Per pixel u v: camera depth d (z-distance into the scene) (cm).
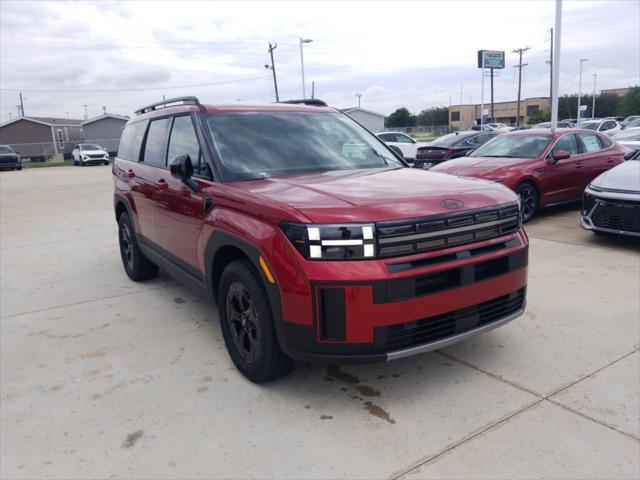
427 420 289
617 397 305
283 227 284
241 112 421
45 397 329
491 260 309
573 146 877
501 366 348
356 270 270
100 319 464
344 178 355
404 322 277
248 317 328
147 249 509
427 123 10056
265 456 264
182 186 399
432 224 284
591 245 663
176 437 282
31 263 688
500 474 244
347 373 347
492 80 4853
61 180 2225
